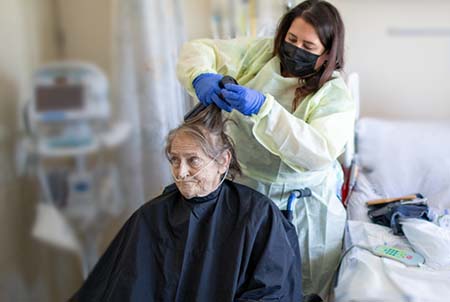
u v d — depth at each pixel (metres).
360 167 1.77
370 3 2.21
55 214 0.71
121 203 0.87
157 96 0.97
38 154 0.65
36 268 0.75
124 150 0.83
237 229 0.99
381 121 2.12
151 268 1.01
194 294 0.96
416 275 1.05
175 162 0.96
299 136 0.96
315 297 1.24
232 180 1.10
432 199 1.53
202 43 1.21
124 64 0.79
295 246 1.10
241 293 0.96
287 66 1.12
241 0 1.50
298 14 1.08
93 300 0.95
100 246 0.88
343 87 1.12
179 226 1.01
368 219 1.42
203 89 0.98
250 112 0.94
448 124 2.11
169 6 1.13
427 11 2.19
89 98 0.68
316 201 1.20
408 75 2.31
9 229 0.68
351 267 1.13
